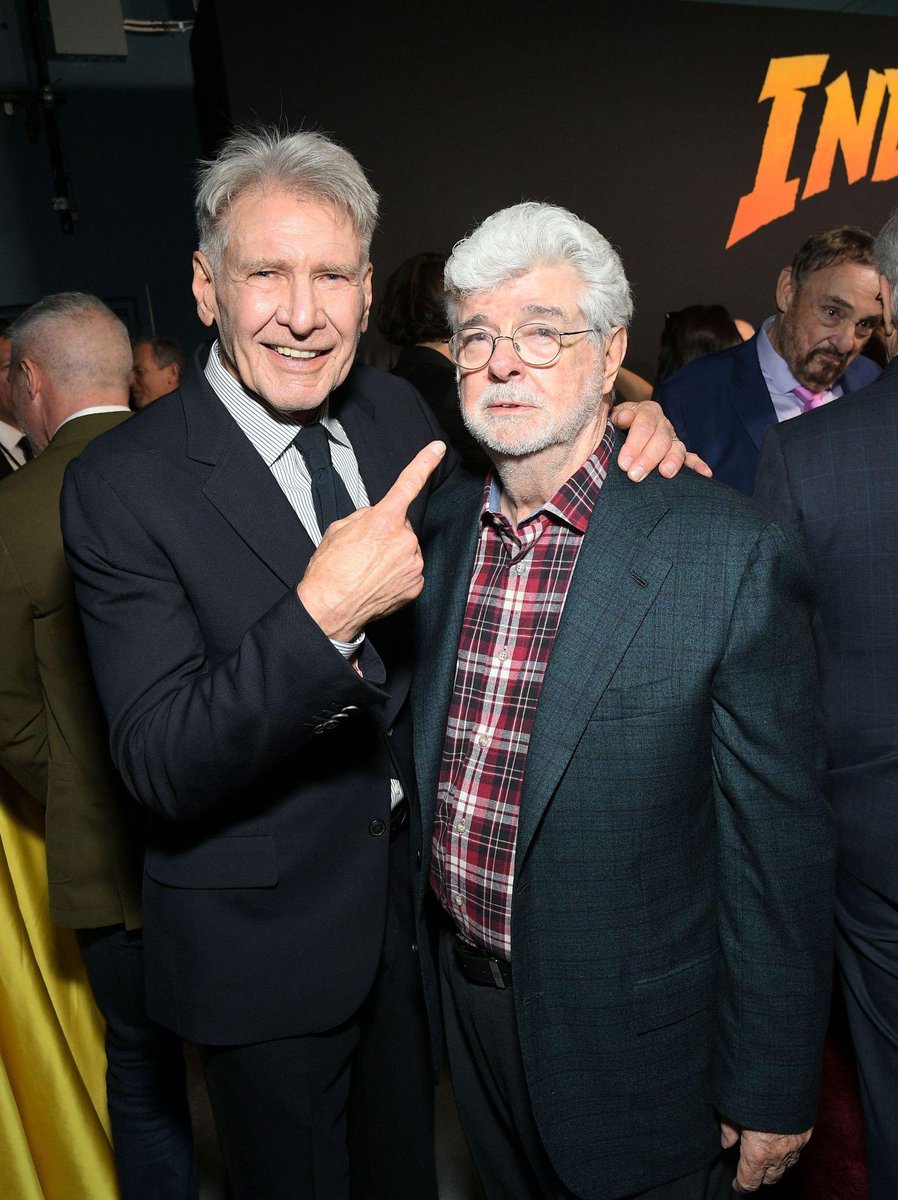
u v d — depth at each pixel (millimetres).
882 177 5766
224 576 1216
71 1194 1741
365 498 1447
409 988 1494
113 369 1778
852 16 5469
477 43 4723
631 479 1170
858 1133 1944
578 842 1142
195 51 5012
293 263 1179
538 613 1205
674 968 1188
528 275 1109
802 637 1122
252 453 1257
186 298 6262
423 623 1334
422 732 1275
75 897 1630
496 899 1214
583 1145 1194
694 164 5340
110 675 1189
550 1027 1191
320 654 1060
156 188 6141
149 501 1191
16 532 1561
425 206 4781
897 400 1296
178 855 1262
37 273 5965
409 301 2186
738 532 1091
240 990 1269
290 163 1184
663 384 2596
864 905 1353
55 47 5711
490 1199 1495
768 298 5688
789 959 1160
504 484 1221
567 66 4953
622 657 1100
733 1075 1198
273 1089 1327
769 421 2449
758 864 1152
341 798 1295
